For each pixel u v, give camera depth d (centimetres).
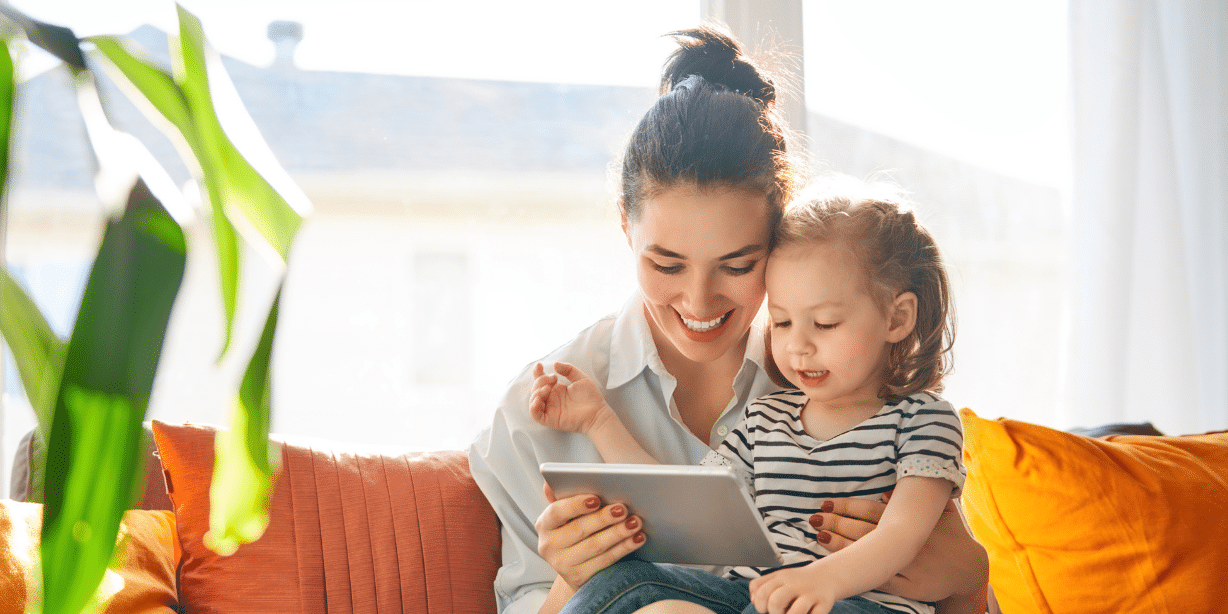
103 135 46
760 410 107
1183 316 212
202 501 121
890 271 98
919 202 202
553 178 190
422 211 187
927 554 99
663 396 125
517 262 190
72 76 46
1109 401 202
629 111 190
